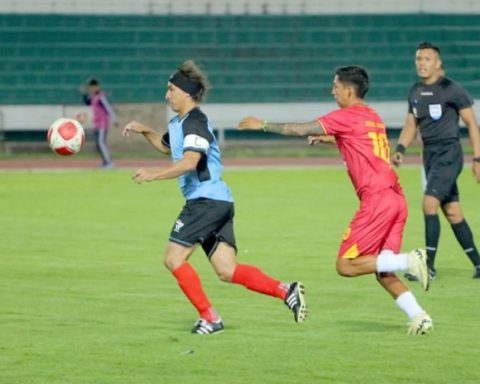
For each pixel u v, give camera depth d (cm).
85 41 9094
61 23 9169
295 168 7019
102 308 2675
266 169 6969
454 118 3117
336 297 2820
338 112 2338
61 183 6138
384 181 2328
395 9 9519
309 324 2484
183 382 1980
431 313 2616
